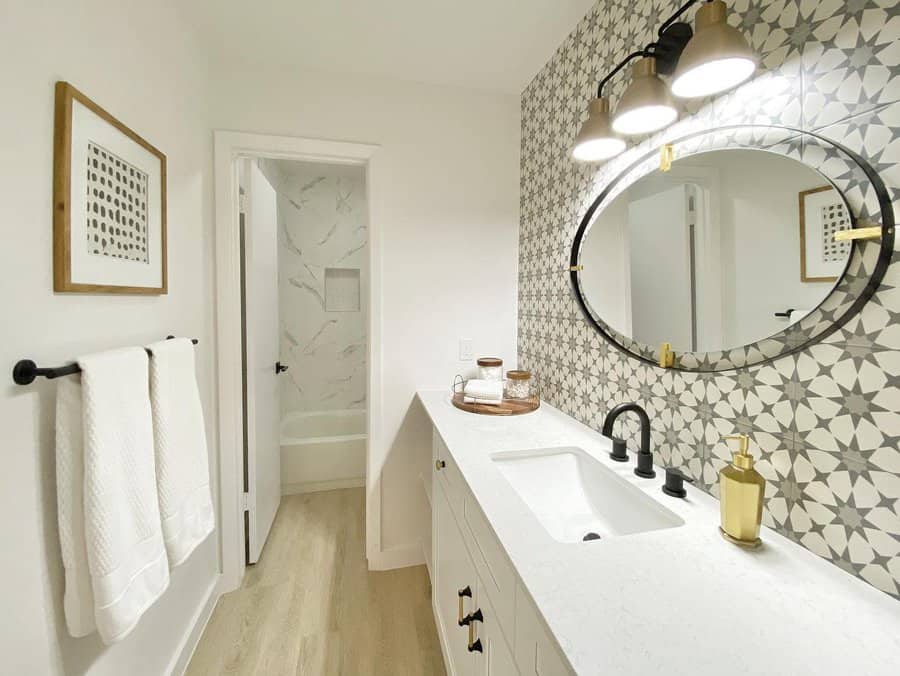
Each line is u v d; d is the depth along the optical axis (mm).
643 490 908
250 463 1895
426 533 1944
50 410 787
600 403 1293
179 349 1160
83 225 869
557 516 1068
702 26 703
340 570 1907
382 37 1519
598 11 1299
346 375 3445
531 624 612
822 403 662
